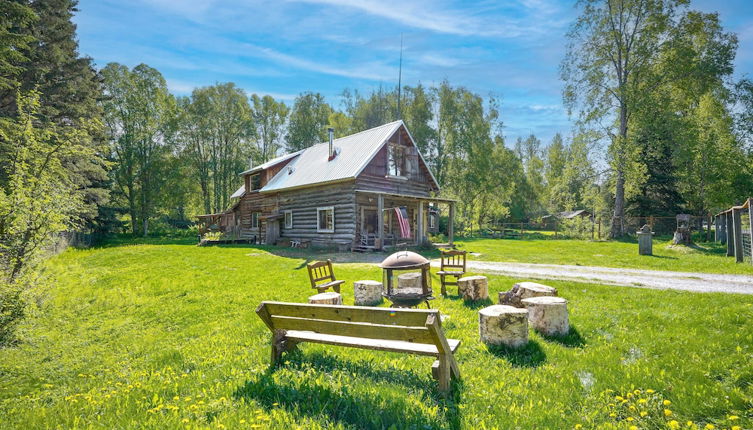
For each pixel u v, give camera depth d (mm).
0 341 6328
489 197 46000
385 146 22047
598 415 3225
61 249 19953
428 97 42750
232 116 48250
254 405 3301
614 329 5609
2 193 6863
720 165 28516
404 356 4484
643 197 32312
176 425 2984
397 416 3029
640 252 17188
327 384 3652
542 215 64750
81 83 24672
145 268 14633
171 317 7836
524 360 4484
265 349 4984
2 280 6500
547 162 69562
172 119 43250
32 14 12375
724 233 22297
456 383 3668
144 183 41031
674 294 7891
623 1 26750
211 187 54250
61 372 5383
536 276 10703
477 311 6711
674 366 4145
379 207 19094
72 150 9312
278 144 56812
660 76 26188
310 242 22375
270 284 10461
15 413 3877
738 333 5008
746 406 3330
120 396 3822
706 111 31094
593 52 28469
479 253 18219
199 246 24375
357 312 3617
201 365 4680
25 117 8844
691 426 3033
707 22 25734
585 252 18531
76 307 8953
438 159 43188
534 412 3201
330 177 20891
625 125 28156
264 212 27172
